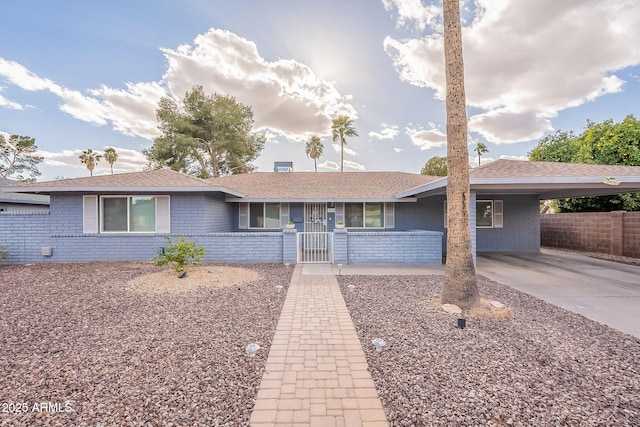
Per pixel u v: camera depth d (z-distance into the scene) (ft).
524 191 37.19
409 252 32.40
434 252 32.37
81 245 34.09
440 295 19.58
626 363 11.12
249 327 14.73
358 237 32.60
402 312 16.80
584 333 13.96
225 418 8.09
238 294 20.57
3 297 19.62
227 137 95.04
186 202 35.60
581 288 22.82
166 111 88.22
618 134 41.34
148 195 35.12
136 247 34.42
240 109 100.01
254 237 33.50
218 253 33.60
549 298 20.01
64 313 16.56
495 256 39.70
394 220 46.11
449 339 13.20
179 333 13.91
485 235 44.62
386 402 8.81
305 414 8.29
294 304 18.38
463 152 17.21
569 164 29.96
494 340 13.10
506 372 10.43
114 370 10.53
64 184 32.48
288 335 13.76
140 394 9.11
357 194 45.09
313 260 33.99
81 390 9.32
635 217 36.73
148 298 19.47
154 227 35.19
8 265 31.71
